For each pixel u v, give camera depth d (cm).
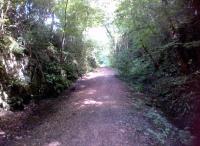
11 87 1130
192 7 1165
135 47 1995
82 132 812
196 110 976
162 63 1586
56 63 1655
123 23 1848
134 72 1936
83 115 997
